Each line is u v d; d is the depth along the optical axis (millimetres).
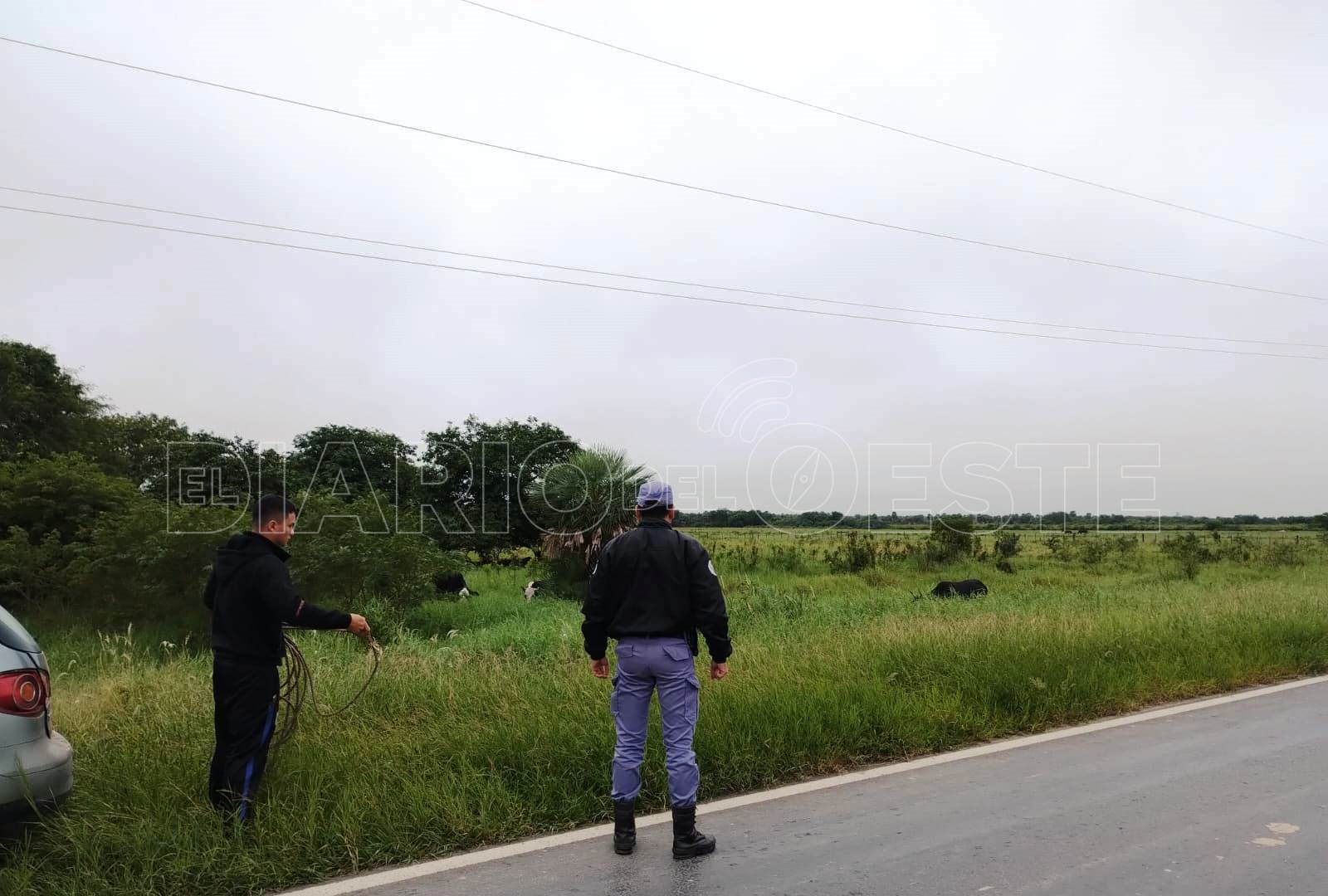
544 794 4758
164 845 3945
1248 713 7113
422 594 14188
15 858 3725
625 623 4324
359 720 5707
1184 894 3639
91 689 7293
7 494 13297
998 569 23172
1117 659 8234
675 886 3777
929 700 6512
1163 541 30391
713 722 5598
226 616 4324
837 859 4066
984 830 4434
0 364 23078
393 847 4152
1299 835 4316
